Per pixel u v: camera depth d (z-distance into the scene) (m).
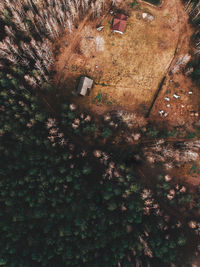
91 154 71.81
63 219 63.66
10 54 68.56
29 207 63.34
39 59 71.88
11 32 69.25
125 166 69.50
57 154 67.38
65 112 70.12
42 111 70.12
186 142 73.00
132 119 72.81
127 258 62.12
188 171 72.56
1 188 62.81
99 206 64.62
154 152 71.56
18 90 68.69
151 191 70.56
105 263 60.34
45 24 70.94
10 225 61.81
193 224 68.00
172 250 63.19
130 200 65.62
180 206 70.12
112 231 62.75
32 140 66.81
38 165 65.38
